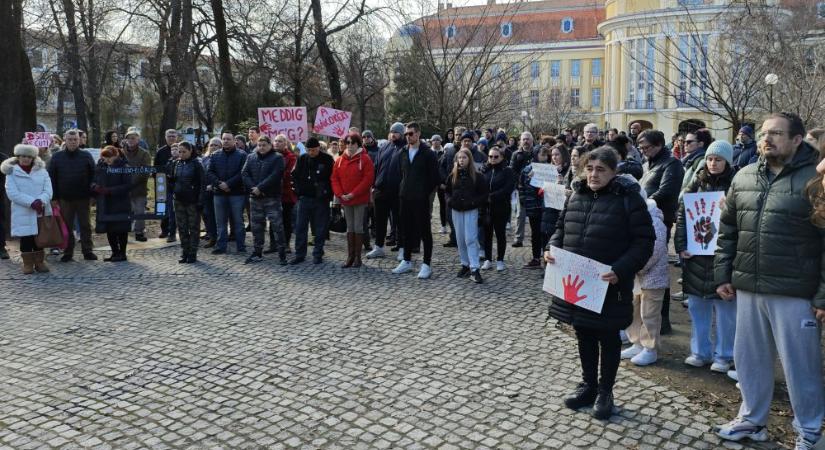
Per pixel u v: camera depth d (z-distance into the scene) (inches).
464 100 695.7
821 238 146.6
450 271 366.6
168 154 495.8
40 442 164.9
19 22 498.9
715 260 167.6
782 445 163.2
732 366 213.6
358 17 778.2
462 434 168.9
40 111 1879.9
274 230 390.6
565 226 181.6
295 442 164.9
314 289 323.3
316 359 223.5
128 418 178.9
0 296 312.7
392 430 171.3
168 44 828.6
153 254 425.1
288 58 788.0
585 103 2437.3
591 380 183.6
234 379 206.2
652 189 262.8
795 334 150.6
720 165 216.2
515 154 450.9
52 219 365.7
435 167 350.3
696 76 510.9
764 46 481.4
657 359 226.5
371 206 434.3
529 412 181.9
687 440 165.5
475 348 235.0
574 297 173.8
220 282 339.9
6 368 217.2
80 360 224.1
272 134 515.8
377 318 271.9
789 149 149.7
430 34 730.2
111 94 1232.8
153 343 241.3
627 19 1855.3
